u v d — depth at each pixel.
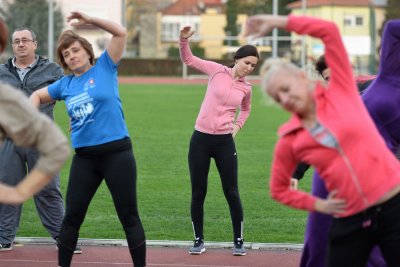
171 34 75.00
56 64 8.55
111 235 9.52
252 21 5.09
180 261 8.27
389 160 4.99
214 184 13.11
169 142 18.80
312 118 4.97
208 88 8.62
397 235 4.94
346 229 5.00
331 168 4.93
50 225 8.55
